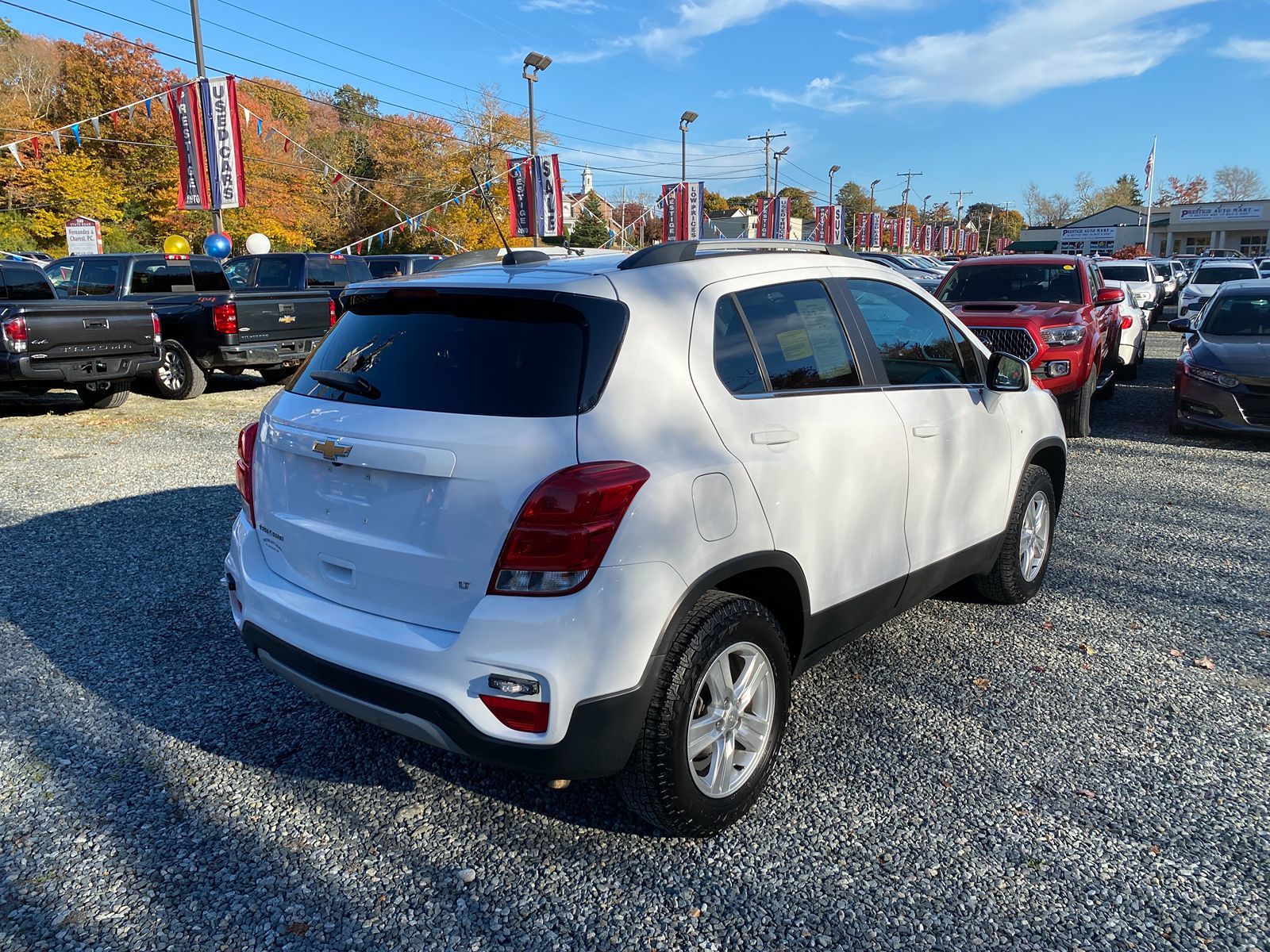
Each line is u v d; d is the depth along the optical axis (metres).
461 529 2.43
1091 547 5.77
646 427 2.54
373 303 3.04
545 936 2.44
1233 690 3.83
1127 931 2.44
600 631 2.38
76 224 21.45
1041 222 122.81
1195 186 116.88
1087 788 3.12
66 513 6.36
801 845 2.82
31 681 3.88
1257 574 5.27
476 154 50.16
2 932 2.42
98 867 2.70
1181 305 21.88
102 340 10.14
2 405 11.46
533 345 2.60
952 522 3.86
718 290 2.96
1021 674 3.98
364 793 3.10
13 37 43.53
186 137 17.84
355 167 53.50
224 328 11.48
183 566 5.30
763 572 2.92
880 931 2.45
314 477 2.78
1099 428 10.09
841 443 3.12
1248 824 2.91
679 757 2.60
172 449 8.62
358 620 2.63
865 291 3.60
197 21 20.97
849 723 3.56
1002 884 2.63
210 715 3.61
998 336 9.11
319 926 2.46
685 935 2.43
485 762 2.51
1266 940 2.40
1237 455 8.63
